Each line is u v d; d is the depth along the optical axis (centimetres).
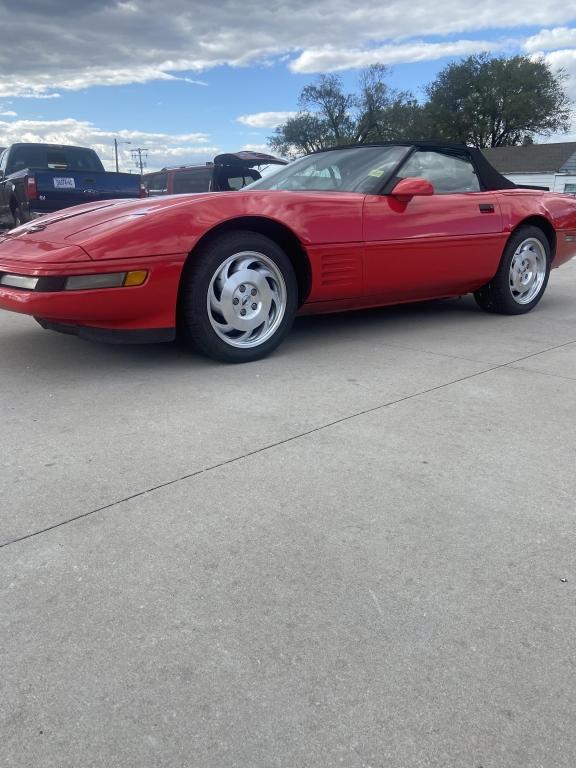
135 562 178
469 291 497
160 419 280
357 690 136
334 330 457
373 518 201
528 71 5278
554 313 529
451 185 461
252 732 126
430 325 476
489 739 125
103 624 154
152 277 316
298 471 231
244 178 862
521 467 236
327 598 164
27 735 125
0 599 163
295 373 348
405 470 232
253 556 181
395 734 126
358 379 338
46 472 230
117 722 128
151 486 220
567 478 228
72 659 144
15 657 144
